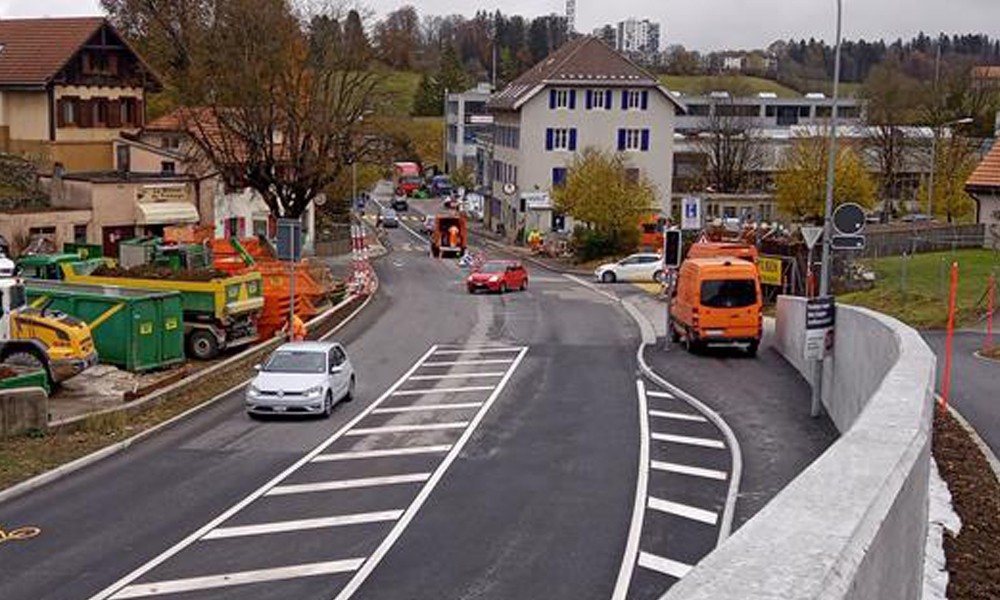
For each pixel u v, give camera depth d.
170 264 41.19
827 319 22.67
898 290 41.75
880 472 5.90
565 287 58.78
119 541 16.39
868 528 4.90
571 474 20.09
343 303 46.66
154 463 21.44
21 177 51.78
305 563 15.21
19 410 22.89
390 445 22.86
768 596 3.74
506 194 94.12
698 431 23.70
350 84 59.94
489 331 41.25
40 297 31.16
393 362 34.34
